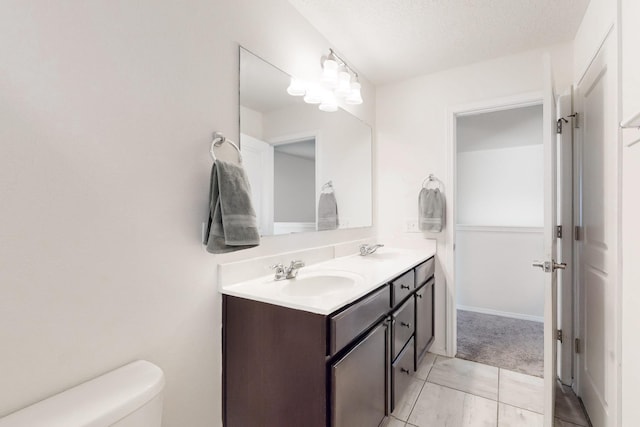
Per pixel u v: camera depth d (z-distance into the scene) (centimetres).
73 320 89
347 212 230
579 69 185
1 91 76
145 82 106
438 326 246
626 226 116
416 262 196
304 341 112
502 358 238
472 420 166
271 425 121
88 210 92
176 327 117
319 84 193
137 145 104
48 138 84
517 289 333
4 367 77
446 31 192
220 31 133
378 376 142
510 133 334
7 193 77
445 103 244
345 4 169
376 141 273
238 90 141
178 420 118
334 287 161
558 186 198
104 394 86
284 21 167
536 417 168
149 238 108
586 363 172
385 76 254
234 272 138
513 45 208
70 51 88
